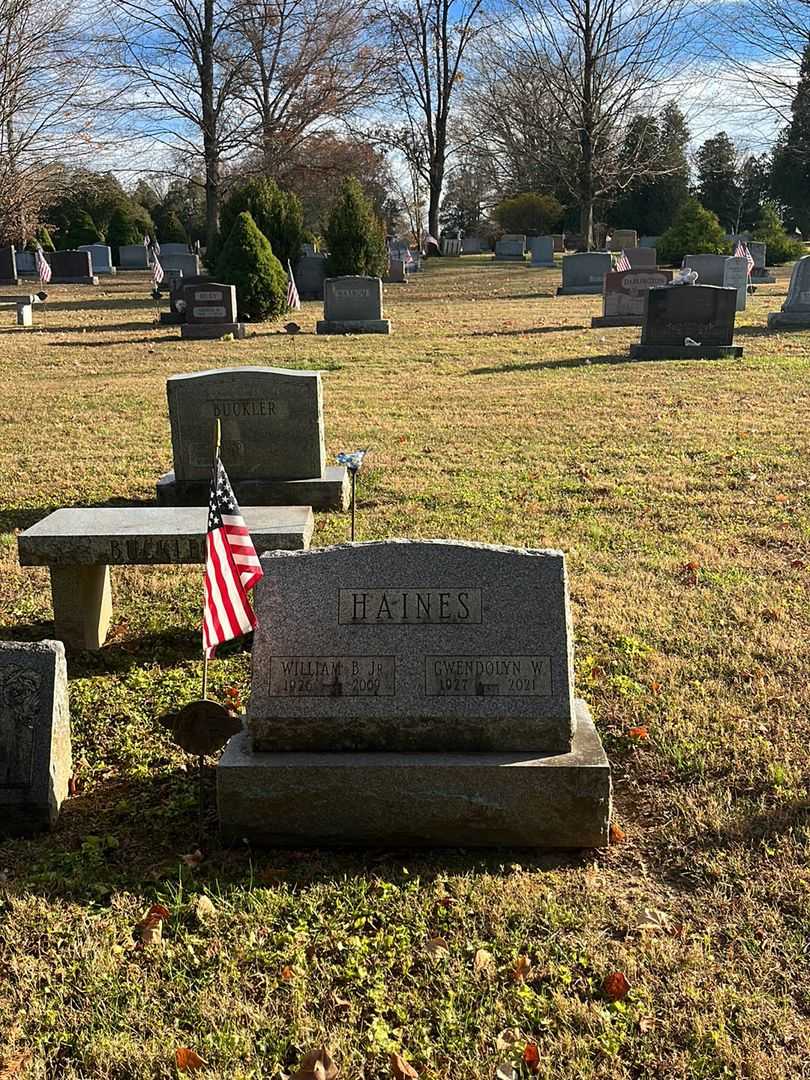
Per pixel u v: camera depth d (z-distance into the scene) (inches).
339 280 584.1
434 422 327.6
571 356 463.8
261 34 1034.7
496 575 112.7
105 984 90.9
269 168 1080.2
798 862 105.9
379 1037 84.1
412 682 111.1
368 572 113.3
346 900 101.4
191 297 570.3
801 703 138.3
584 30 1116.5
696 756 126.6
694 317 443.8
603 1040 83.6
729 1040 83.4
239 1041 83.7
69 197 1268.5
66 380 433.1
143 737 137.6
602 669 150.6
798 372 394.3
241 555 117.2
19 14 948.0
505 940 95.7
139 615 179.8
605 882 104.9
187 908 100.8
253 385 236.7
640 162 1408.7
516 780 107.9
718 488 243.9
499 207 1642.5
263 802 109.7
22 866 109.4
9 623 174.6
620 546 204.8
